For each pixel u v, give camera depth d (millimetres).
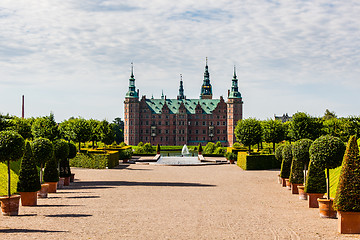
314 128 67125
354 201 16312
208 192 29703
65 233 15695
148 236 15453
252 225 17859
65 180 33312
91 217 19312
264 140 74688
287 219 19516
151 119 181375
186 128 181125
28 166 22844
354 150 16828
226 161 69188
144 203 24016
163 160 77250
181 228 17000
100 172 46031
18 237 14773
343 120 70625
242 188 32719
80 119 69688
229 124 178125
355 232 16406
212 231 16484
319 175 23250
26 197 22750
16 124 52938
